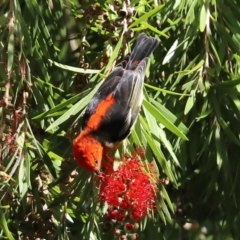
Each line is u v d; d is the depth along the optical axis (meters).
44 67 8.98
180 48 9.06
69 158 8.77
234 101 8.89
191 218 10.63
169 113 8.62
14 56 8.41
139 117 8.39
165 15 9.08
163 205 8.41
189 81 8.72
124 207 7.99
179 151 9.23
